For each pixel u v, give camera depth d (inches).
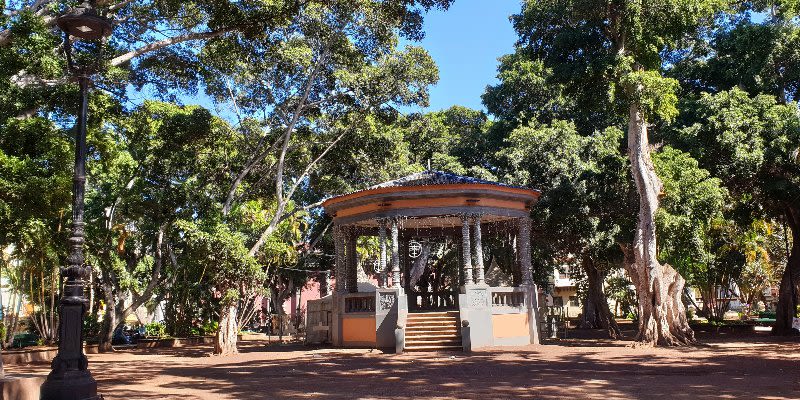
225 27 715.4
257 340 1605.6
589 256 1412.4
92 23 461.1
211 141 1197.7
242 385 594.6
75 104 869.2
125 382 633.0
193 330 1635.1
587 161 1428.4
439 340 986.7
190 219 1138.7
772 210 1342.3
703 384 544.1
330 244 1850.4
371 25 1090.7
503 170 1496.1
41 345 1182.9
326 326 1203.9
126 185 1172.5
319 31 1117.1
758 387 519.2
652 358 812.0
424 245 1721.2
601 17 1048.8
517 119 1755.7
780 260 1984.5
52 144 774.5
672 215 1071.6
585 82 1088.8
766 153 1155.3
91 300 1433.3
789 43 1239.5
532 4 1159.0
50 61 677.3
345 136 1298.0
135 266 1350.9
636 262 1072.8
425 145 1835.6
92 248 1129.4
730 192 1290.6
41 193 602.9
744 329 1460.4
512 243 1497.3
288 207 1491.1
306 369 743.7
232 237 1057.5
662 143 1349.7
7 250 1052.5
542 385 556.1
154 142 1163.3
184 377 679.7
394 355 918.4
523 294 1091.3
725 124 1156.5
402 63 1160.2
